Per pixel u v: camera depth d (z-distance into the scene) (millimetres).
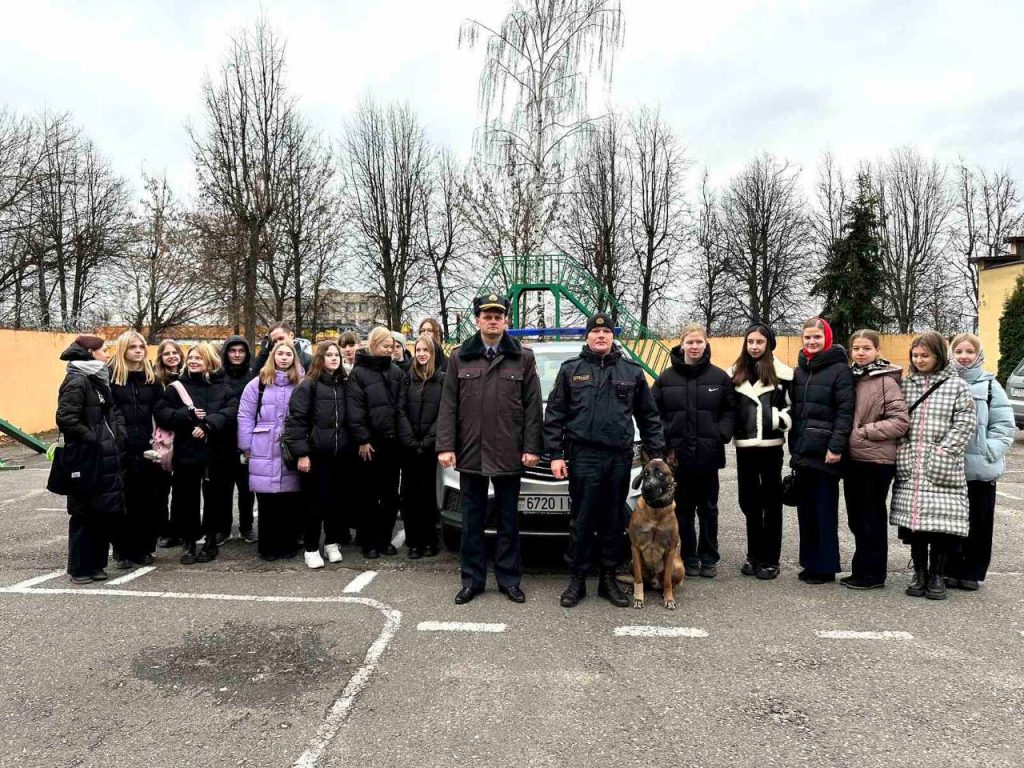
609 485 4453
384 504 5691
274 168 25156
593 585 4926
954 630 4000
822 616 4238
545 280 17031
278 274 27812
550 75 17672
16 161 23812
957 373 4703
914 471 4531
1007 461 10320
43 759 2668
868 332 4703
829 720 2945
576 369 4461
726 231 39344
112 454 4891
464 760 2648
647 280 35906
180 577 5086
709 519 5059
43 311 25547
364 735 2834
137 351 5344
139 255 26766
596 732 2852
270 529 5496
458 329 15961
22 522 6984
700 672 3432
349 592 4715
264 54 24797
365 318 35281
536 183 17531
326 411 5266
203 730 2881
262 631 3994
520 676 3385
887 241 40500
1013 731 2846
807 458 4777
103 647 3766
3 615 4270
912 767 2584
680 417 4957
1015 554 5637
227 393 5613
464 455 4496
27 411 14984
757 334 4891
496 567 4648
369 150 32625
